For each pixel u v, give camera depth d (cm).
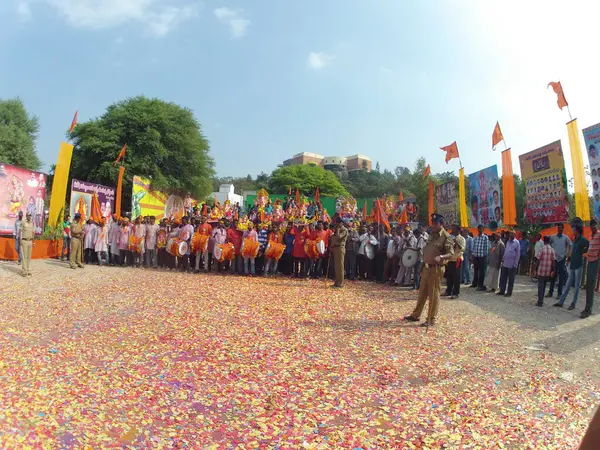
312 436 416
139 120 3378
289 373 577
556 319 944
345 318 896
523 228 1930
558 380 575
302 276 1598
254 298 1078
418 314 895
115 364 585
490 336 790
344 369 600
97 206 2122
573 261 1070
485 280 1538
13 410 430
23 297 1023
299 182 8231
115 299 1016
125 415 444
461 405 495
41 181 1964
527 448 405
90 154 3291
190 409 466
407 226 1438
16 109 4078
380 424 448
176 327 776
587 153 1420
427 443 408
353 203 4088
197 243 1605
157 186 3341
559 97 1420
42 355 607
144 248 1748
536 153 1806
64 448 376
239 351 655
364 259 1580
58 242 1947
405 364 631
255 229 1609
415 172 5144
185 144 3653
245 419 448
